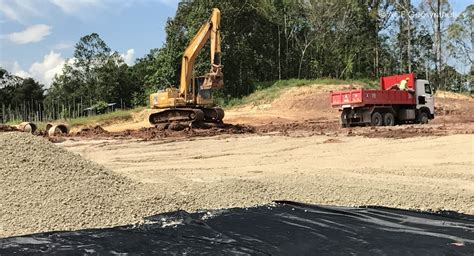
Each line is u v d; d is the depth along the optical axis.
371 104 22.58
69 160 8.31
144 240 5.61
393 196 8.08
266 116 33.94
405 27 63.00
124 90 65.56
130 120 35.50
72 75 66.88
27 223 6.26
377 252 5.07
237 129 22.58
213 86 23.44
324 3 58.47
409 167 11.61
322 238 5.61
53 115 63.06
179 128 22.95
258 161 13.45
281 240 5.56
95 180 7.77
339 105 23.50
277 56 56.28
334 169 11.64
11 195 6.90
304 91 41.28
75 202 6.91
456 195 8.05
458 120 27.81
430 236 5.64
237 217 6.68
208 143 17.27
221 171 11.68
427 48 63.56
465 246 5.23
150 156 14.82
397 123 23.98
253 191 8.39
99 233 5.93
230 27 49.16
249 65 52.25
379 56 62.84
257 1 53.88
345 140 16.77
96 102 60.62
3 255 5.08
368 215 6.75
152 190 8.09
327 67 58.44
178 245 5.40
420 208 7.39
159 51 49.81
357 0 60.69
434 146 14.61
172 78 47.56
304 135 18.86
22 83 78.12
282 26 56.88
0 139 8.47
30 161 7.88
